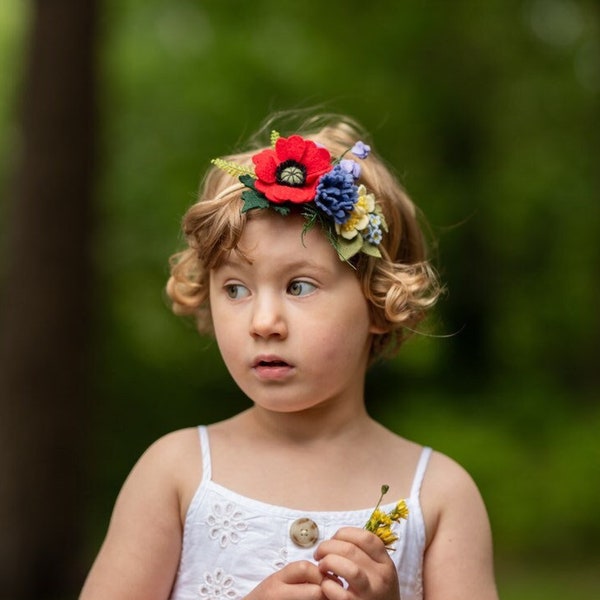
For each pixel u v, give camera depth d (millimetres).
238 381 2178
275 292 2123
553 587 8469
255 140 2939
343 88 11773
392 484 2229
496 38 12555
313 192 2123
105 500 12055
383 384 13172
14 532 7637
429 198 12766
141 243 12367
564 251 13242
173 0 12227
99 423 12055
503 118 12992
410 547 2174
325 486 2195
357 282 2197
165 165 12109
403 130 12383
